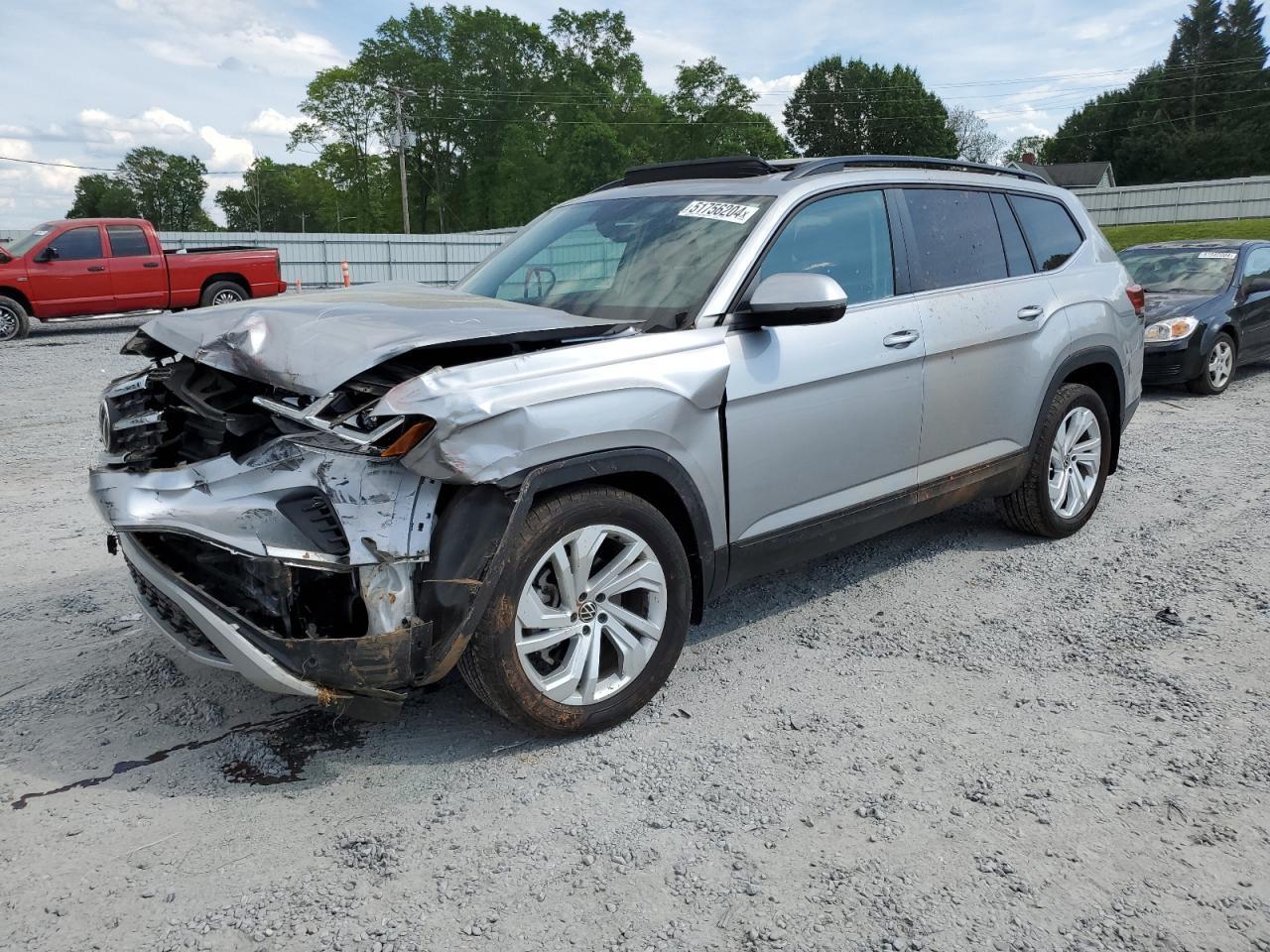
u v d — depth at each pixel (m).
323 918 2.33
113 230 16.75
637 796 2.85
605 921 2.32
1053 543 5.14
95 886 2.45
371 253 31.70
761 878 2.48
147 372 3.68
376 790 2.88
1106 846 2.60
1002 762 3.03
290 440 2.90
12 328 16.16
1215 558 4.89
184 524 2.81
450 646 2.74
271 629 2.76
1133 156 88.12
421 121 67.69
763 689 3.54
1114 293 5.23
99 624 4.14
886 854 2.58
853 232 3.96
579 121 67.06
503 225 67.00
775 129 71.44
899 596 4.44
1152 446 7.53
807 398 3.62
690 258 3.62
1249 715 3.31
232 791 2.88
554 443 2.84
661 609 3.24
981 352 4.37
